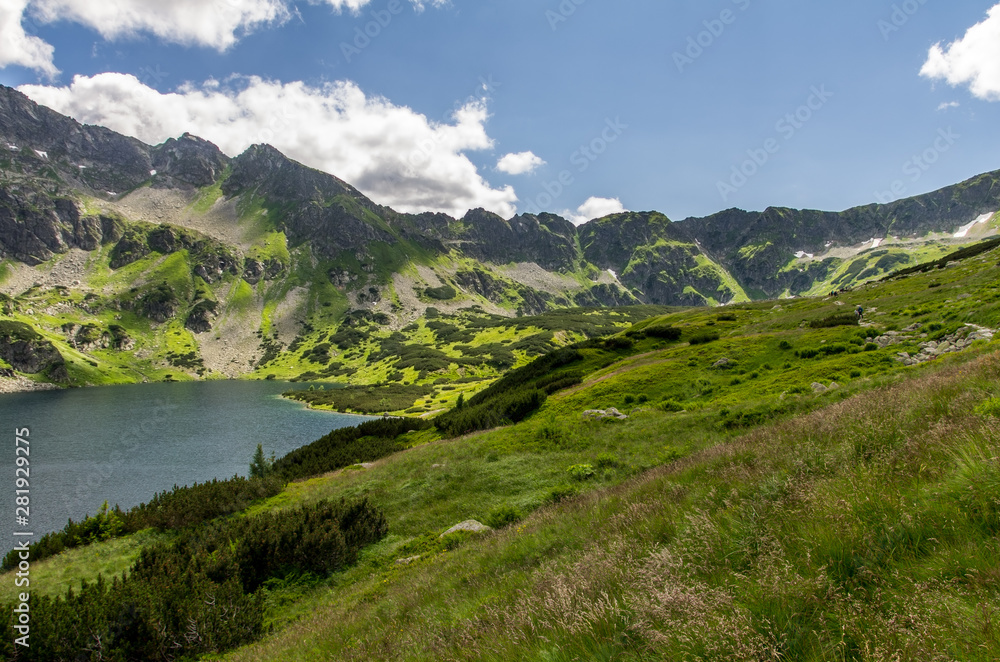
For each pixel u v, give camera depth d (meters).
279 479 43.19
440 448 38.84
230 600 16.25
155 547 22.34
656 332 75.81
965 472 5.04
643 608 4.72
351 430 61.78
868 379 24.88
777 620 4.09
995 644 2.93
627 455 25.23
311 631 12.67
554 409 46.66
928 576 3.99
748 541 5.95
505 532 15.92
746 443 13.58
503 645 5.50
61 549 29.77
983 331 29.44
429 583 12.62
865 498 5.40
